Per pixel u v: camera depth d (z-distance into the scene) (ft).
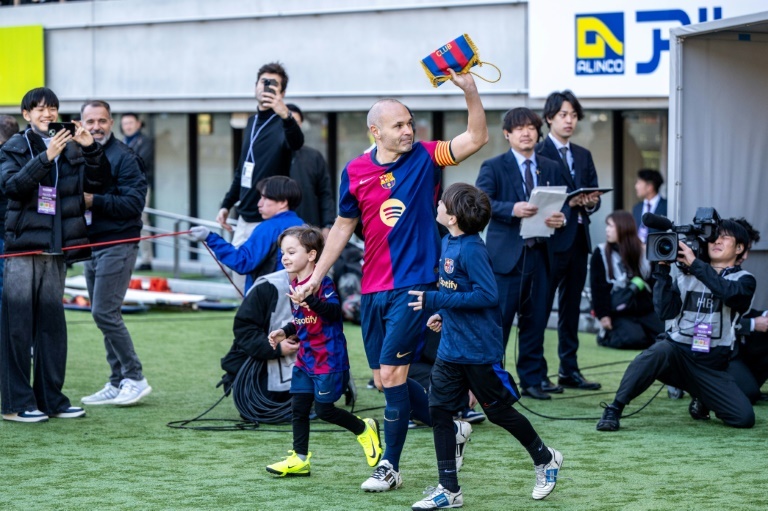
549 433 30.73
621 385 31.19
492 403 23.52
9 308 31.68
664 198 49.88
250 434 30.68
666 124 51.93
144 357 43.47
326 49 60.90
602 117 53.52
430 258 24.03
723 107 36.01
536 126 35.47
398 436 24.71
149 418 32.73
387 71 58.80
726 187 36.22
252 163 37.58
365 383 38.55
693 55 35.60
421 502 23.13
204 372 40.45
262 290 31.71
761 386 35.37
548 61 51.01
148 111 68.44
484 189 35.45
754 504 23.41
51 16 71.67
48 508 23.52
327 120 64.23
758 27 34.65
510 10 54.08
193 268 68.90
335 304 25.58
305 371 25.88
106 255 33.55
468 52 23.59
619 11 48.83
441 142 24.31
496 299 22.94
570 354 37.83
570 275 37.42
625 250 45.39
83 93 70.90
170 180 71.67
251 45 63.87
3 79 73.87
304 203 44.80
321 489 24.98
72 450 28.76
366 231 24.21
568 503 23.63
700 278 30.66
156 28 67.56
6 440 29.78
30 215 31.35
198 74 66.13
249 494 24.56
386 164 24.02
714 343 31.22
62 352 32.65
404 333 23.90
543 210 34.06
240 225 38.24
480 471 26.61
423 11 57.16
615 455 28.04
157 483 25.54
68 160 31.94
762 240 36.78
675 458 27.66
